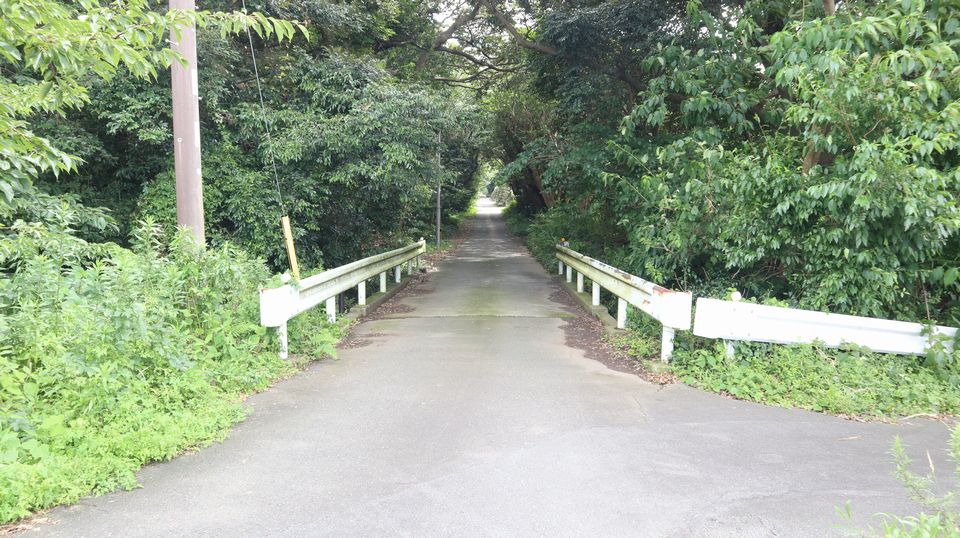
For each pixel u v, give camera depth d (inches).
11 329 187.2
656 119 397.4
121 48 156.3
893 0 288.4
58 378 179.5
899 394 226.1
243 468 162.9
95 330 193.2
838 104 272.2
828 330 257.8
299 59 482.0
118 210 468.4
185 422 183.6
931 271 271.1
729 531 130.4
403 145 464.1
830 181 269.7
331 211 517.7
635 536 128.1
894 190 251.4
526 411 212.5
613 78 538.6
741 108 374.6
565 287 572.7
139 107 399.5
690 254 359.3
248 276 299.0
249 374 237.9
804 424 203.3
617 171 498.6
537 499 144.9
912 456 176.4
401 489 150.1
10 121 165.8
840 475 160.7
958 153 265.7
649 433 191.6
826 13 323.6
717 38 402.3
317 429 193.9
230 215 451.5
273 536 127.4
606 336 343.9
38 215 273.3
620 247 597.0
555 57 570.3
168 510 138.8
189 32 299.4
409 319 412.5
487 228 1870.1
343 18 522.3
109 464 155.2
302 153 448.8
